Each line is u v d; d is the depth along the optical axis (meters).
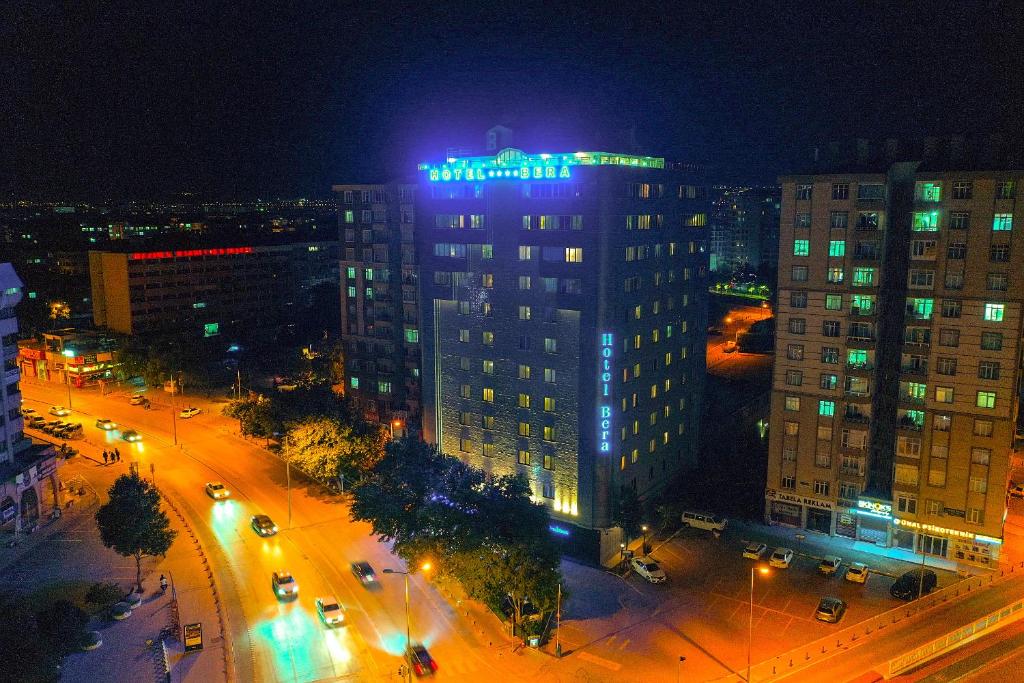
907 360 89.06
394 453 91.81
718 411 138.62
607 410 90.31
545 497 96.00
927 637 74.19
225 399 158.12
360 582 84.00
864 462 93.06
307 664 68.94
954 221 84.69
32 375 177.12
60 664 66.56
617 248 88.50
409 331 127.88
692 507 105.00
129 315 187.50
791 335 95.12
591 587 84.81
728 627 76.50
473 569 73.19
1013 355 82.88
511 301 95.44
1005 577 85.56
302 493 109.06
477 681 67.19
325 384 135.88
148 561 88.38
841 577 86.56
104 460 120.38
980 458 86.12
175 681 65.88
